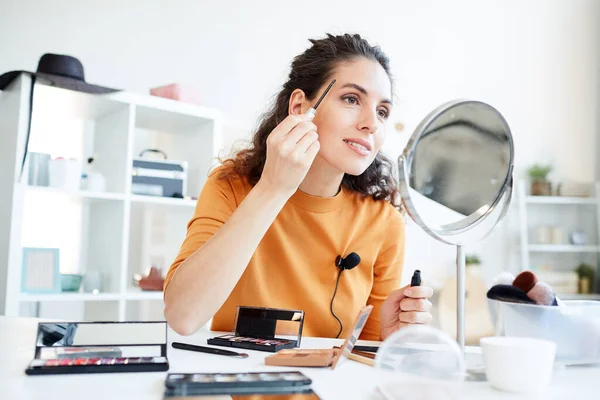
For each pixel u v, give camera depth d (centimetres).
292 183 89
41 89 232
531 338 60
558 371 66
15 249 217
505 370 55
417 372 50
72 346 68
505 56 411
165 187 264
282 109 130
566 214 426
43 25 271
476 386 58
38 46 269
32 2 269
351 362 72
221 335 98
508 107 410
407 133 371
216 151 273
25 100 221
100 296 235
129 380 59
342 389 57
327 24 350
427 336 51
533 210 419
